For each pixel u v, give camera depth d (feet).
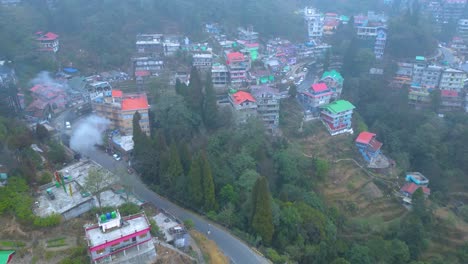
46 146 237.86
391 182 288.71
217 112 287.48
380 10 606.96
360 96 378.94
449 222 246.06
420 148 313.32
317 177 281.74
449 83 376.27
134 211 180.34
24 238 153.58
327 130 326.03
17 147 209.67
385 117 353.10
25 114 291.17
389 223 246.06
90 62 386.93
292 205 215.92
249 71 400.88
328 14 574.97
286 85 382.22
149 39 418.51
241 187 221.46
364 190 279.90
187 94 288.92
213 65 385.09
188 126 271.90
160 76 351.46
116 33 416.05
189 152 231.30
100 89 311.68
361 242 229.86
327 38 518.37
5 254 143.54
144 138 239.91
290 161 264.11
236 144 262.06
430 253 230.68
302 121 324.39
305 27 523.70
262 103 310.86
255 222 188.03
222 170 228.43
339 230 238.48
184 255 156.56
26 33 381.81
